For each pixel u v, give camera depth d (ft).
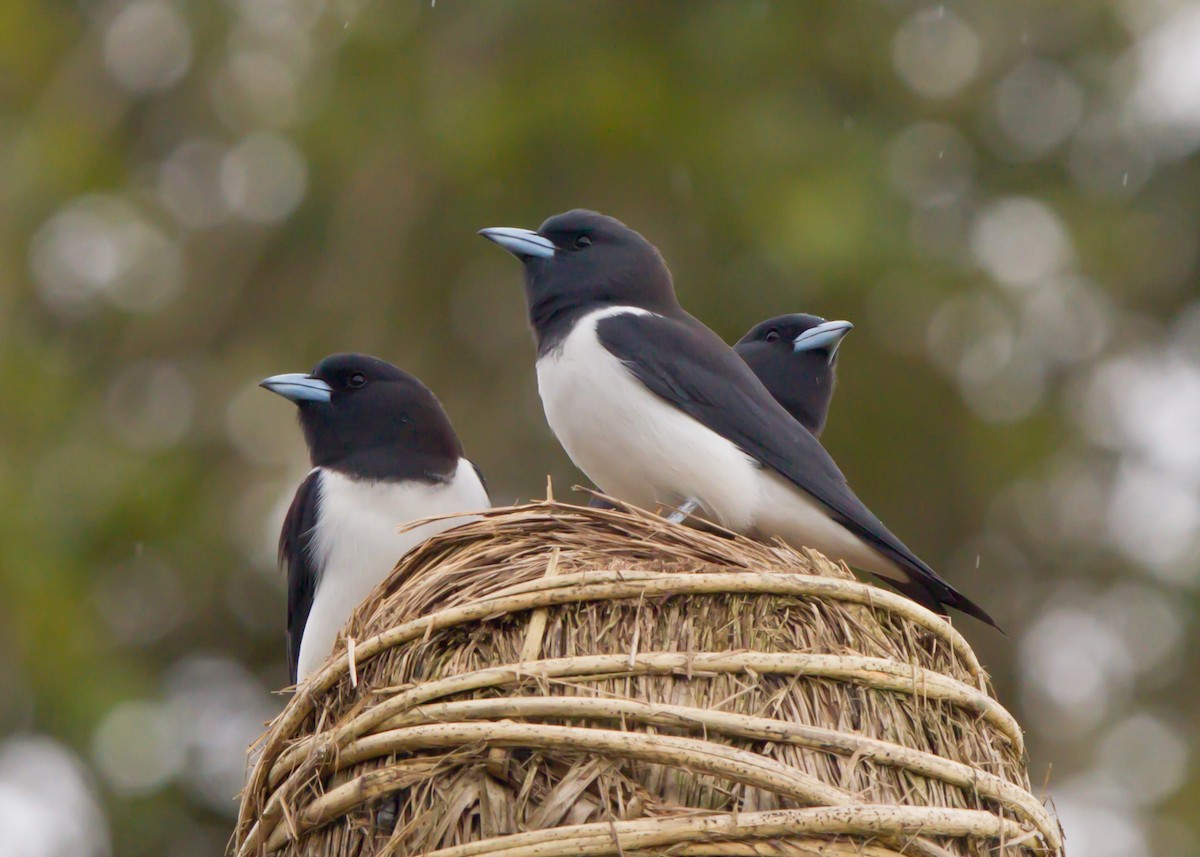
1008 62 54.95
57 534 50.70
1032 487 52.06
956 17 55.01
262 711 49.93
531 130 52.90
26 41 58.08
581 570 18.06
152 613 51.01
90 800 47.75
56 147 56.34
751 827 16.20
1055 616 51.65
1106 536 51.70
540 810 16.60
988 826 17.34
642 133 53.16
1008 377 52.37
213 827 48.39
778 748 16.84
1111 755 49.44
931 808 16.84
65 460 52.37
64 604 49.44
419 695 17.37
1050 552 51.67
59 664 48.73
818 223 50.49
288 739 18.93
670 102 53.83
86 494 51.34
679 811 16.42
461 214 53.11
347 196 53.57
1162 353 54.24
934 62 55.01
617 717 16.74
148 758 48.49
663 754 16.46
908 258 50.96
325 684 18.48
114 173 56.70
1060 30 54.65
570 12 54.19
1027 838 17.67
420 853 16.79
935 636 18.78
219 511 51.24
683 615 17.78
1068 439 52.03
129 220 55.67
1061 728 49.98
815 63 55.06
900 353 51.57
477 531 19.61
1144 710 50.34
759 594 17.97
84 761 48.03
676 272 52.13
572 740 16.60
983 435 51.75
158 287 55.01
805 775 16.52
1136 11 54.70
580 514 19.53
